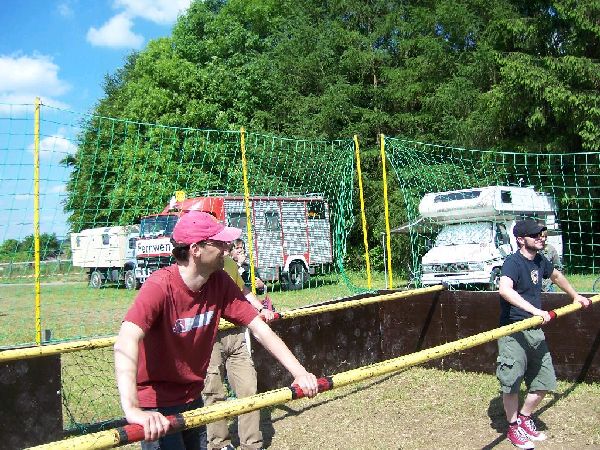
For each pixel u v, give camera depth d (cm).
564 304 663
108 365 736
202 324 267
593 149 1731
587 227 1705
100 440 201
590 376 650
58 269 795
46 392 499
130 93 2694
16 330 1011
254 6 2880
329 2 2578
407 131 2269
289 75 2495
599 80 1727
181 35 2794
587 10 1720
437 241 1424
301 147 1450
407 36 2373
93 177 807
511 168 1866
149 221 1530
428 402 607
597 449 468
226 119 2461
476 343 380
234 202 1469
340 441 508
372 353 765
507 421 520
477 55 2033
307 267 1688
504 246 1330
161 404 266
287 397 256
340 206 1320
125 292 1502
